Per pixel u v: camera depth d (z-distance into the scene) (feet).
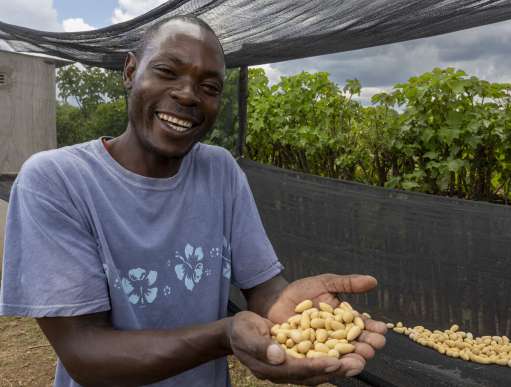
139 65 4.28
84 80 19.06
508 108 14.33
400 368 8.71
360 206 12.46
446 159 15.03
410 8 8.96
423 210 11.50
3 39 15.78
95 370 3.76
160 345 3.75
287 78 19.69
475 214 10.80
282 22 10.55
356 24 10.15
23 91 18.42
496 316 10.52
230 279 5.27
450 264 11.11
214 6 9.82
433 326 11.21
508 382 8.70
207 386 4.70
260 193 14.80
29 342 13.14
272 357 3.42
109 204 4.24
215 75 4.28
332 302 4.87
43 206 3.94
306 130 18.37
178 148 4.29
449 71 14.85
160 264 4.39
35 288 3.83
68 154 4.27
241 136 18.19
